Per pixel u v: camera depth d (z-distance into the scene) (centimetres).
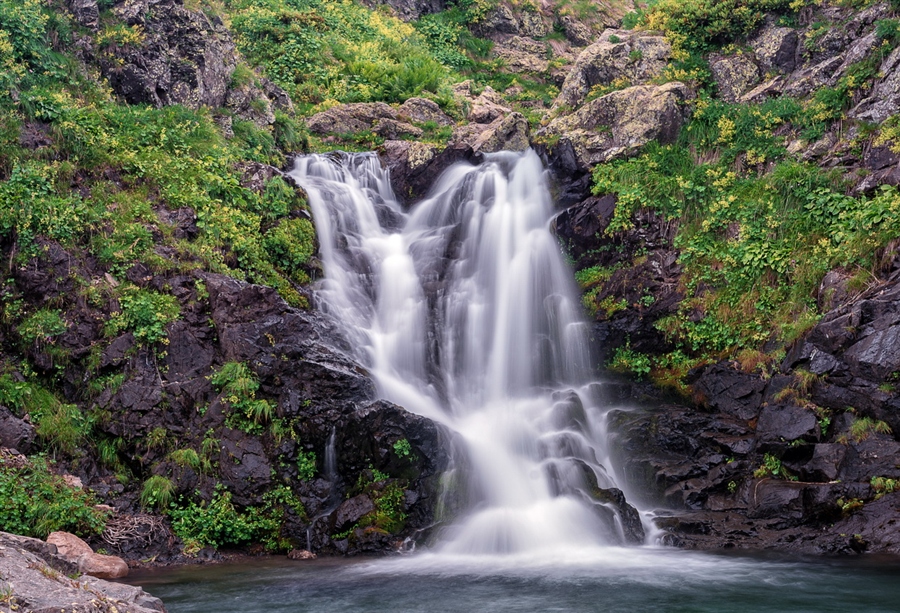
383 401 1229
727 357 1423
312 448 1234
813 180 1494
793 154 1620
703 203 1603
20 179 1339
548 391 1481
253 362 1273
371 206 1778
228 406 1238
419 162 1883
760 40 1917
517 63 2838
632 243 1630
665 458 1322
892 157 1447
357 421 1212
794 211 1477
